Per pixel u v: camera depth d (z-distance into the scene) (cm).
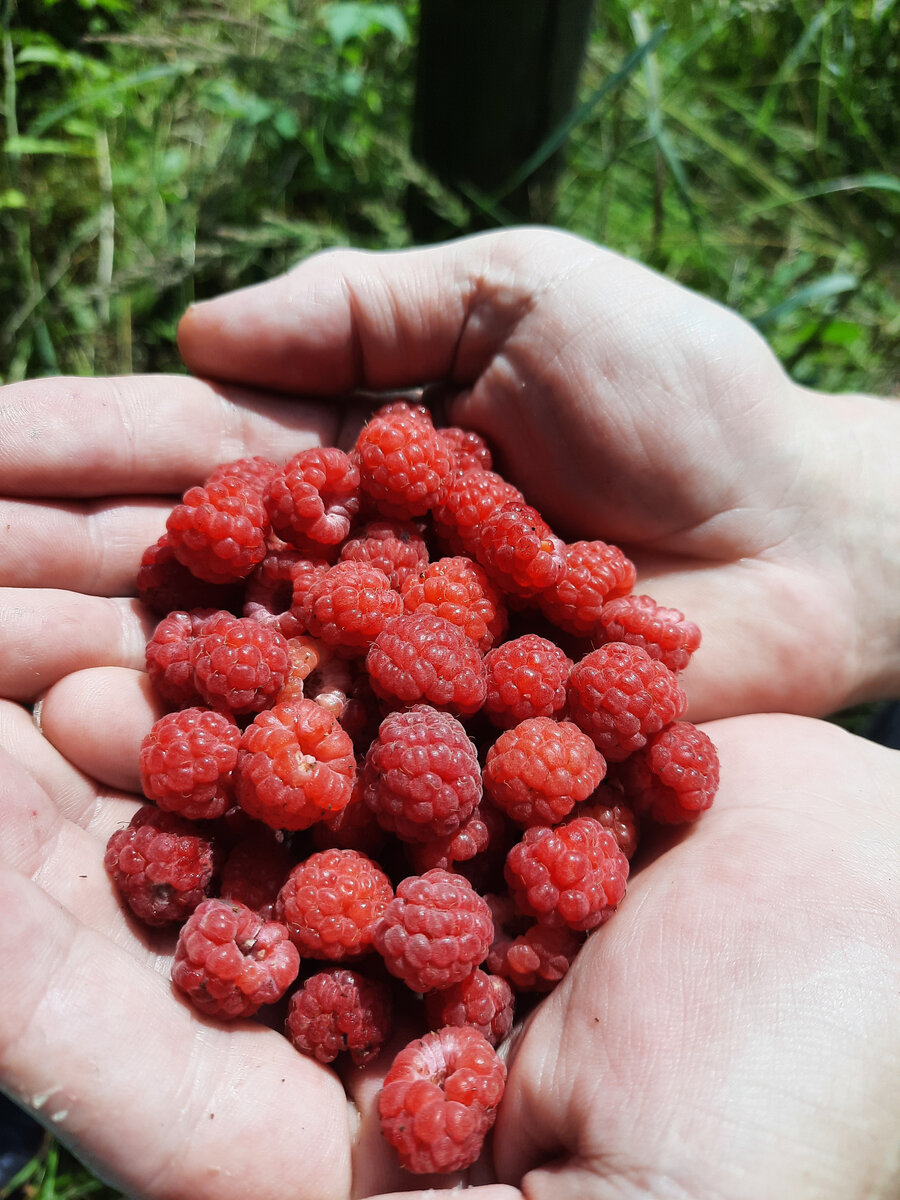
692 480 16
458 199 26
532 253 16
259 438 17
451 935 11
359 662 14
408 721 12
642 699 13
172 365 25
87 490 16
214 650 13
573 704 14
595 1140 10
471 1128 11
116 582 16
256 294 16
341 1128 12
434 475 15
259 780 12
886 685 18
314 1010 12
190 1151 11
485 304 17
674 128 30
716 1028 10
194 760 12
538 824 13
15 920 10
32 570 15
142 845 12
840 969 11
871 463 17
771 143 30
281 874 13
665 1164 10
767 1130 10
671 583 17
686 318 16
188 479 17
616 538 17
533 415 16
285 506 15
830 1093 10
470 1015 12
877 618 17
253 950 12
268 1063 11
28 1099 10
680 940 11
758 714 16
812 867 12
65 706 14
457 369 18
